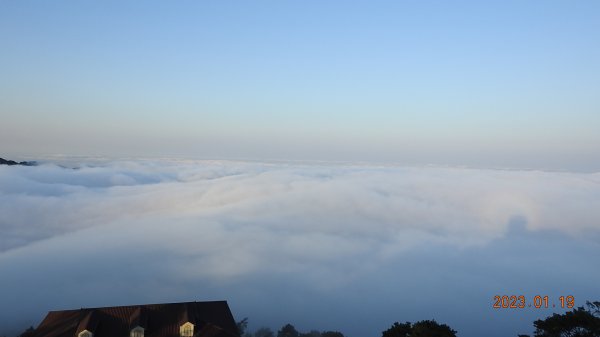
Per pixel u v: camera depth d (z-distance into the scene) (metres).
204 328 55.09
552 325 47.44
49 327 54.44
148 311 56.03
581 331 45.28
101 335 52.50
